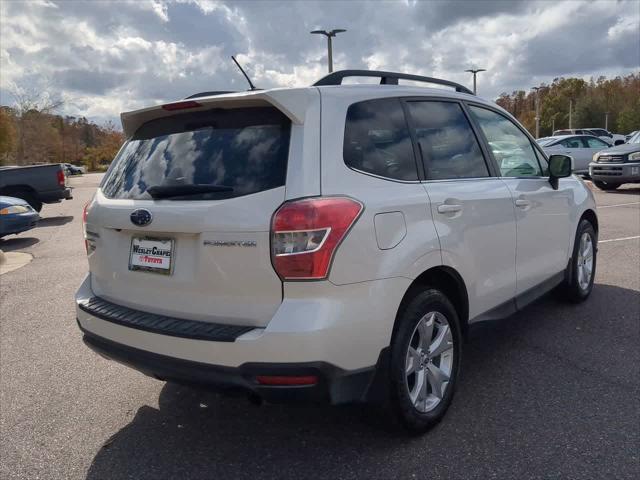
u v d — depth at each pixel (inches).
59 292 274.1
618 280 246.2
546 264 180.9
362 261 107.4
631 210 472.1
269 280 103.4
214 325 109.4
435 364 130.6
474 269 139.6
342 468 115.3
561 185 194.5
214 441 129.0
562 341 178.4
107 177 138.1
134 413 144.2
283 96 108.9
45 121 2411.4
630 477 107.8
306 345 101.0
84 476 117.2
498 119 169.8
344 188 109.4
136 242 122.5
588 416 131.0
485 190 146.5
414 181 126.8
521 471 111.0
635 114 3228.3
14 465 121.8
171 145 124.2
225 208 106.5
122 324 118.6
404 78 141.8
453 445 121.4
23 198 572.4
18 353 188.9
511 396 142.6
